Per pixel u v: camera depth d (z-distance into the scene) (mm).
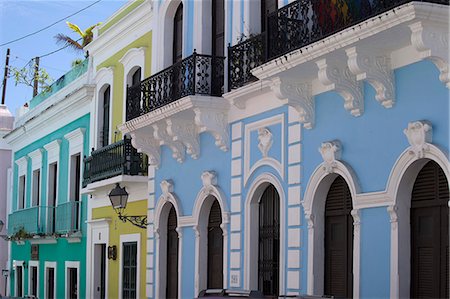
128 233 19141
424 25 9297
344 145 11469
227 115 14500
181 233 15953
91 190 20797
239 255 13914
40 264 26359
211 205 15312
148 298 17156
